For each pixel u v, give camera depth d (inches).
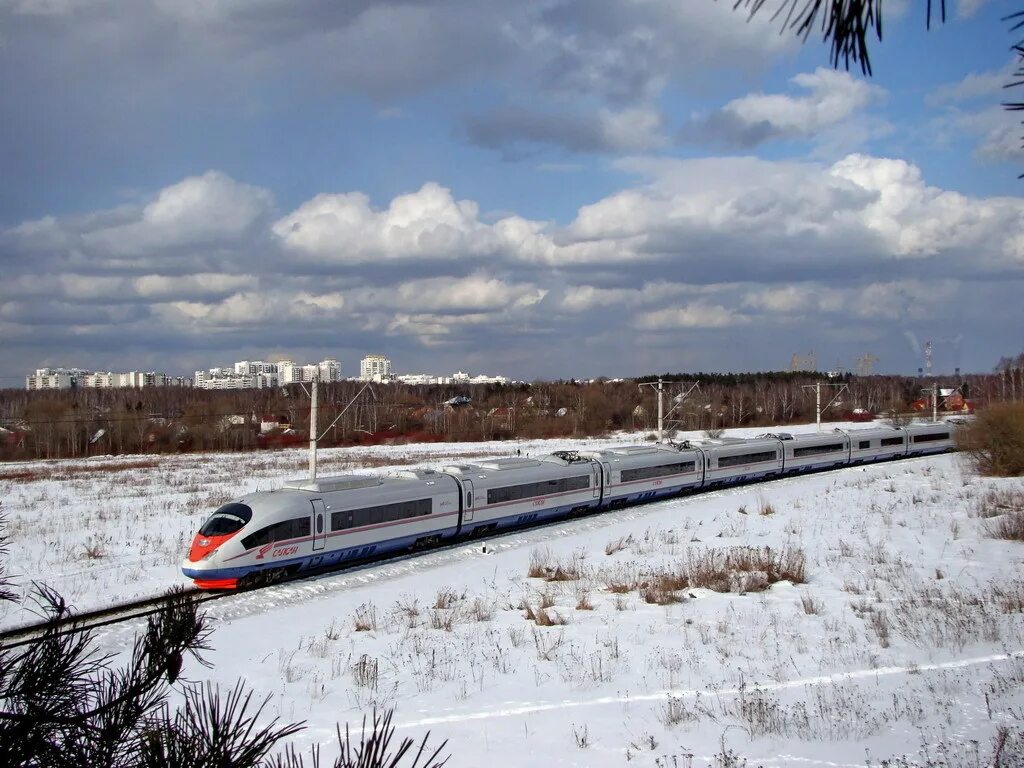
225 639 672.4
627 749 401.4
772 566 842.8
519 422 3513.8
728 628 647.1
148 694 117.3
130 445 2923.2
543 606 745.6
